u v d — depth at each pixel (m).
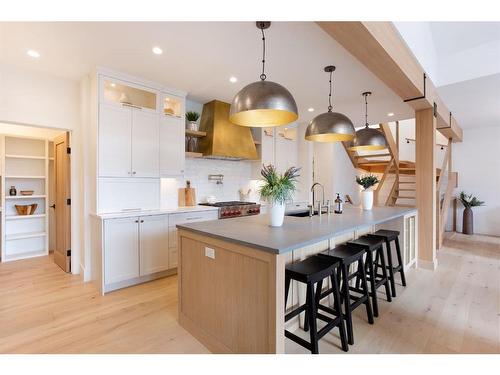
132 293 3.04
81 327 2.32
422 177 3.93
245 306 1.78
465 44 3.50
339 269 2.38
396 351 2.00
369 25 1.92
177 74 3.36
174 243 3.62
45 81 3.30
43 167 4.75
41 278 3.46
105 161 3.22
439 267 4.00
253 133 5.23
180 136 3.96
